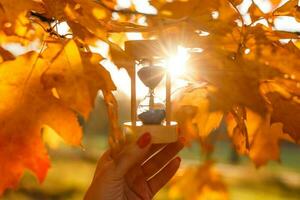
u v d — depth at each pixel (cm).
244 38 33
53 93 34
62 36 35
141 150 43
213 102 30
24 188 242
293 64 35
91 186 46
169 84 46
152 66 47
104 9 33
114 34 40
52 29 35
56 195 258
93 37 33
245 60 32
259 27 35
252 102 30
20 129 34
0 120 34
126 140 44
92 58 31
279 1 37
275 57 34
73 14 33
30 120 34
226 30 33
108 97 31
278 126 43
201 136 44
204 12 32
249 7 36
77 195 266
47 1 33
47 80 31
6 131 34
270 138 44
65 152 376
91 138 510
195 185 100
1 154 34
